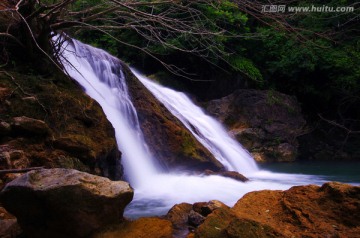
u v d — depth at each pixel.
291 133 14.34
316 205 3.76
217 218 3.39
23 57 6.39
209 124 12.75
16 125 5.02
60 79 6.46
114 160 6.27
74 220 3.08
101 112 6.38
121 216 3.48
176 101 12.41
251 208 3.97
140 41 13.90
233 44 14.44
